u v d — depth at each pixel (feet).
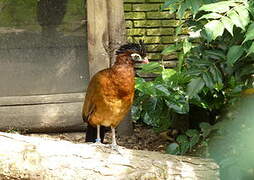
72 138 17.38
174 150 15.11
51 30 17.20
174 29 19.16
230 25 13.20
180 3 14.23
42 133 17.52
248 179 13.93
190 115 16.75
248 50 13.23
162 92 15.84
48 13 17.13
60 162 13.04
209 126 14.93
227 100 15.64
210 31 13.24
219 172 13.93
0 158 12.89
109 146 13.76
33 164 12.96
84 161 13.12
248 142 13.91
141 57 14.06
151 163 13.34
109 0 17.31
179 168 13.41
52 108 17.33
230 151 14.66
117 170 13.20
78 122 17.46
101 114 14.35
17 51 17.11
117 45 17.37
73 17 17.25
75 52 17.34
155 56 19.12
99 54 17.35
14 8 17.01
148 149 16.80
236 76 14.39
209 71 14.44
